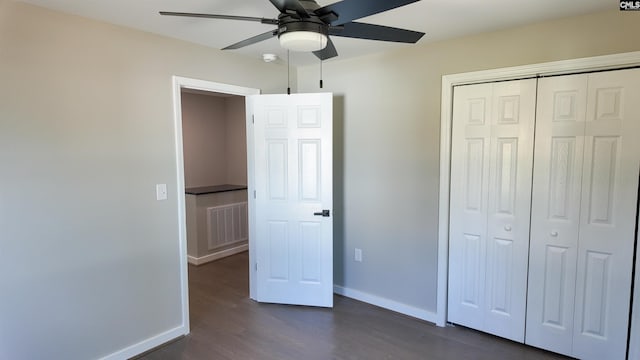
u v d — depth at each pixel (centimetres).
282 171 324
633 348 226
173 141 273
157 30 251
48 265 216
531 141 249
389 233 322
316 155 318
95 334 238
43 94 209
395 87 307
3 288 201
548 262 250
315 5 158
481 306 280
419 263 306
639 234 220
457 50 272
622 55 215
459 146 279
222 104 549
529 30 243
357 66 329
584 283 239
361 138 332
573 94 233
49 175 213
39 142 209
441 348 263
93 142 230
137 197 254
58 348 223
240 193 507
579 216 237
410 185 305
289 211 327
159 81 262
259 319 310
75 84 221
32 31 203
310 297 332
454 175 283
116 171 242
